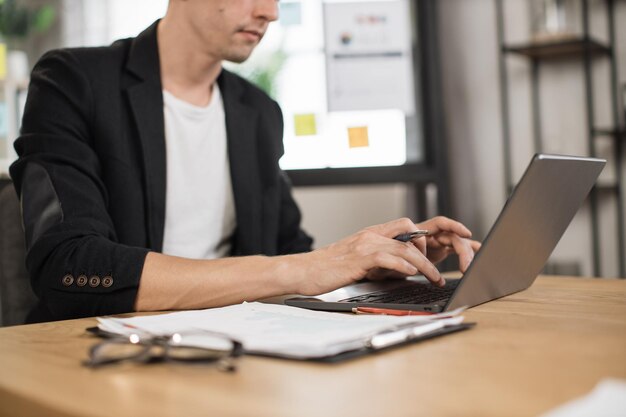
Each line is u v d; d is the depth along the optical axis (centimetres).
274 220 166
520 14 338
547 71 332
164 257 105
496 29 344
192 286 101
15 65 346
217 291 101
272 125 173
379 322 74
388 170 313
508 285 107
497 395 50
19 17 416
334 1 317
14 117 329
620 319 86
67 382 57
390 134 318
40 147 131
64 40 425
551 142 333
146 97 147
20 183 130
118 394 53
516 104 341
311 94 318
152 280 101
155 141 147
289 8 319
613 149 319
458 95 354
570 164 101
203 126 161
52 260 108
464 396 50
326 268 103
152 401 50
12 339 79
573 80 326
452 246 129
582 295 112
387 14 317
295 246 174
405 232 112
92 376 59
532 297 109
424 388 52
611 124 320
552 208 105
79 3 417
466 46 351
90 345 74
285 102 319
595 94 323
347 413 46
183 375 58
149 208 145
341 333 68
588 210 324
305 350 62
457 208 355
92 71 144
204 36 151
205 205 160
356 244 106
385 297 102
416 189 357
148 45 152
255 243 161
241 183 160
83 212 118
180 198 157
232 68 325
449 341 71
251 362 63
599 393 45
